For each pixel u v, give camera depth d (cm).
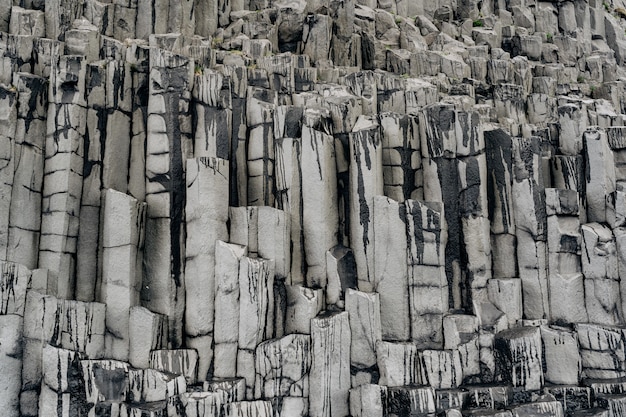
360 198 1788
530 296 1842
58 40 1991
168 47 2028
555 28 2948
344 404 1633
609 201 1928
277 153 1806
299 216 1777
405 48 2478
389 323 1727
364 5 2575
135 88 1841
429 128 1894
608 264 1853
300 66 2170
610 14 3259
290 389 1591
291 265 1755
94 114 1767
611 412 1644
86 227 1725
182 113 1786
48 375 1511
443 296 1761
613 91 2548
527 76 2464
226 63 2062
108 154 1769
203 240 1661
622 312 1870
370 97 2061
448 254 1841
